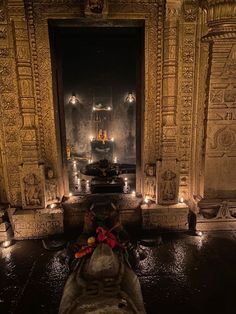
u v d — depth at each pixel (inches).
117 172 346.6
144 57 262.8
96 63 500.4
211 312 180.5
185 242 260.8
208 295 194.7
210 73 257.3
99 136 508.1
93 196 304.3
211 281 208.4
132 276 139.4
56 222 271.6
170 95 259.9
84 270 137.7
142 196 297.1
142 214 275.7
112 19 252.2
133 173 407.8
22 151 261.7
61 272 220.2
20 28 239.0
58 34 279.1
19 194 279.1
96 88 511.2
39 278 214.1
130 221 285.7
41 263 232.2
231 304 186.9
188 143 280.1
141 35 272.2
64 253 244.1
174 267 224.5
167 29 247.4
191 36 254.5
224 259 234.4
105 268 132.0
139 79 285.1
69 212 280.2
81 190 352.5
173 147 269.3
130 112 520.4
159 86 265.1
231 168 281.9
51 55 262.7
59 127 290.0
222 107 266.8
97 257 133.0
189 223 288.7
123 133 528.1
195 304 187.0
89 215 180.7
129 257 173.6
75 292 125.7
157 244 255.8
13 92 256.2
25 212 269.7
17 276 217.2
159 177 274.5
